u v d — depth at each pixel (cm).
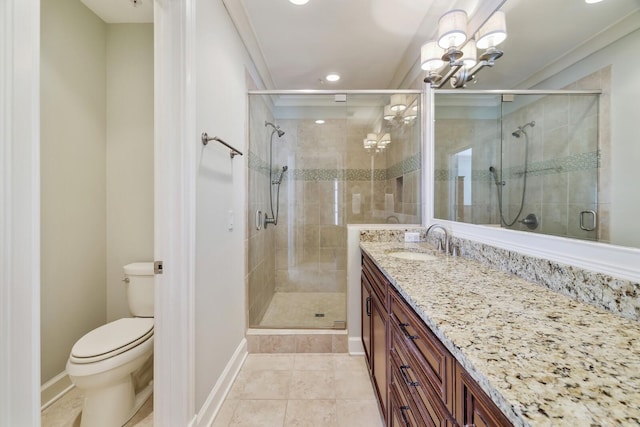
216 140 146
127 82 198
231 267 181
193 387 127
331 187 329
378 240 209
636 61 72
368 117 314
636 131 72
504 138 129
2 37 57
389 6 179
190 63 123
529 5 112
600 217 80
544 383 44
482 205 145
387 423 127
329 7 180
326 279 323
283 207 327
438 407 69
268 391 169
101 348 135
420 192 229
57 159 166
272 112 308
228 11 171
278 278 321
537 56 108
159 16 119
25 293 60
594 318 70
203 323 140
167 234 121
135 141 198
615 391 42
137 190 199
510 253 115
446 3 168
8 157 57
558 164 98
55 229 165
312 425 143
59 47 165
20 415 60
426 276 110
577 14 91
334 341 214
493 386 43
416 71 233
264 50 231
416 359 85
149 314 180
